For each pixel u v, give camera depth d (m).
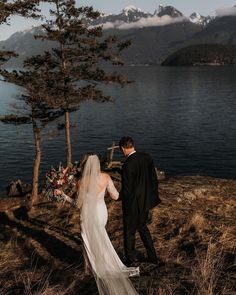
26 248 8.19
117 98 151.12
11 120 17.16
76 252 7.79
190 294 5.34
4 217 11.07
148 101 138.88
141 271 6.55
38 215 10.72
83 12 20.69
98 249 6.04
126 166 6.52
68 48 20.67
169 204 10.35
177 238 7.97
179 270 6.36
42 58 20.69
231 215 9.49
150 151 61.84
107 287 5.65
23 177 47.59
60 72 19.36
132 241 6.79
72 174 8.17
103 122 93.31
